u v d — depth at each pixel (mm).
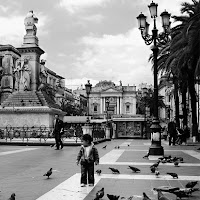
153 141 14023
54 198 6324
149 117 55344
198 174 9359
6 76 72375
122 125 56344
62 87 97938
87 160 7496
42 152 17266
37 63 32406
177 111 32094
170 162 12344
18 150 18594
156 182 8039
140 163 12109
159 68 29625
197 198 6363
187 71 26578
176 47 22656
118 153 16969
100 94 117625
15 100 30984
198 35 17719
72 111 83000
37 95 31312
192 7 23344
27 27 32062
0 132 27828
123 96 115812
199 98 48031
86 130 23422
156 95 14758
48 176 8570
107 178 8602
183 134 26172
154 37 15102
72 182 8039
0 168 10672
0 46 73938
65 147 21312
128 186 7520
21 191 6977
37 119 29516
